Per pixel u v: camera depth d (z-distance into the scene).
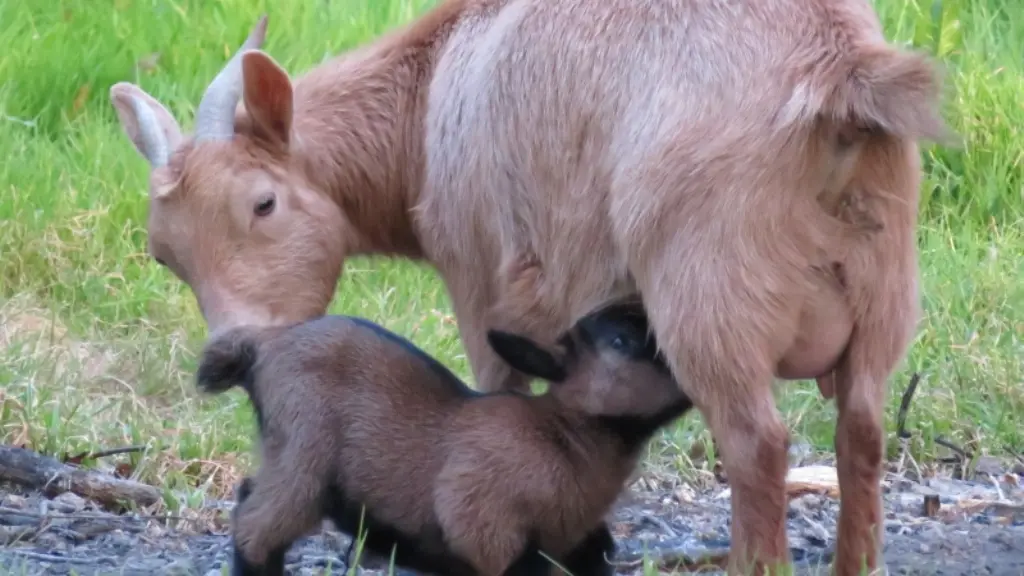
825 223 8.86
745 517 8.80
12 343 13.71
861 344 9.12
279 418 9.05
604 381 8.80
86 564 10.04
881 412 9.27
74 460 11.98
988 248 16.03
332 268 10.95
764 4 9.07
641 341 8.91
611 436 8.91
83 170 16.83
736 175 8.70
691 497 12.13
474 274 10.47
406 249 11.66
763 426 8.75
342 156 11.07
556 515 8.85
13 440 12.12
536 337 10.01
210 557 10.34
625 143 9.12
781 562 8.77
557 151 9.59
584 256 9.51
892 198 8.98
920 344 14.09
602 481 8.91
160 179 10.55
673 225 8.80
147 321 14.54
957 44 19.28
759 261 8.71
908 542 10.90
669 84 9.02
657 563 10.08
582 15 9.59
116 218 16.09
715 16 9.12
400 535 9.09
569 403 8.88
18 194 16.00
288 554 10.46
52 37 19.06
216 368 9.33
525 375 10.54
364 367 9.08
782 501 8.80
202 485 11.77
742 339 8.71
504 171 9.93
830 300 8.95
